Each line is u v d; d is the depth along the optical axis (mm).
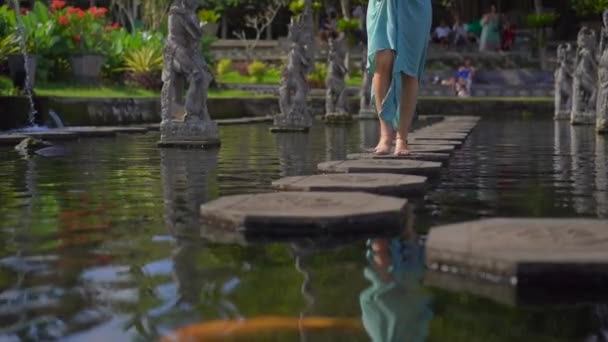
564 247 2316
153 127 13234
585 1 33438
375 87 5898
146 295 2027
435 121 17375
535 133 11789
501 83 31406
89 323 1797
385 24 5742
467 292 2047
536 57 33938
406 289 2080
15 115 11891
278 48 36000
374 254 2539
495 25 34750
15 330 1758
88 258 2510
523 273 2143
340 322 1776
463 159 6562
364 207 3129
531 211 3551
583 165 6035
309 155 7281
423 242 2738
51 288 2121
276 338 1663
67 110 13430
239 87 26828
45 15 19297
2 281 2205
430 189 4402
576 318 1814
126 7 34031
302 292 2045
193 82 8594
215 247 2672
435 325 1759
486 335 1688
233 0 37719
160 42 21438
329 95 17594
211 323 1771
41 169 5828
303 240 2793
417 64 5805
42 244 2764
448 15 40781
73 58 18750
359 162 5426
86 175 5379
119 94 18281
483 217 3361
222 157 7035
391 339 1663
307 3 28328
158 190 4449
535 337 1671
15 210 3639
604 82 11125
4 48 14664
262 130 13258
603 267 2121
